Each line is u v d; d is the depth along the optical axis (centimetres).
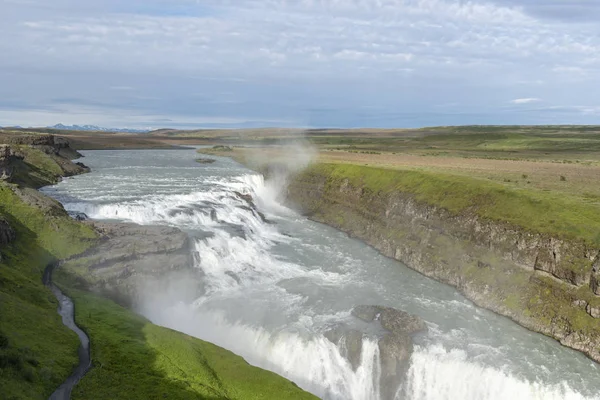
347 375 4184
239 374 3441
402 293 5544
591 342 4231
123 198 7644
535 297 4897
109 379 2942
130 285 4850
